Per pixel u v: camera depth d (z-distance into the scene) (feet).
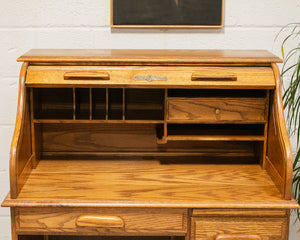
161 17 5.68
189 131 5.23
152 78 4.66
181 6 5.66
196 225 4.44
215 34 5.82
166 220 4.44
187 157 5.67
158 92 5.56
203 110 4.91
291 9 5.74
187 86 4.66
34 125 5.04
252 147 5.73
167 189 4.65
